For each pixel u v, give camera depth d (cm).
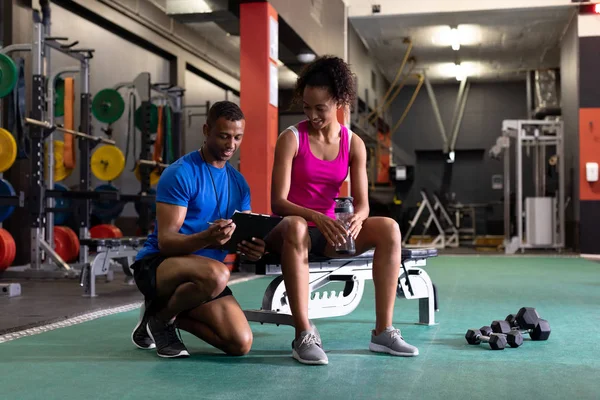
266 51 634
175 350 228
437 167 1441
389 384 190
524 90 1418
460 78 1390
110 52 877
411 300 411
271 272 245
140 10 900
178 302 221
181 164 225
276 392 180
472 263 768
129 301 411
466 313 353
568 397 176
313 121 232
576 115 970
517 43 1135
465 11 964
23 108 511
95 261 444
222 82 1210
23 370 210
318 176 241
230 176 238
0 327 302
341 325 311
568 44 1026
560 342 263
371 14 991
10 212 529
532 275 600
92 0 796
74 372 207
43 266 602
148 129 704
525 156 1380
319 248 240
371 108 1195
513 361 224
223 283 215
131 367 214
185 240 210
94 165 677
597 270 657
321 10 853
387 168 1375
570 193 1029
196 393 179
